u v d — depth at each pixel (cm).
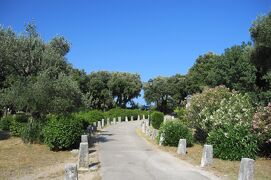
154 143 2402
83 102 2422
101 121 4119
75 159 1795
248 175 1180
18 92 2212
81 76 6328
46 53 2442
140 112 6353
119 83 7138
